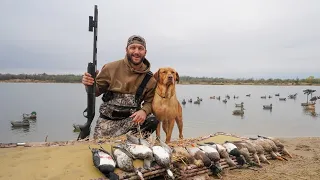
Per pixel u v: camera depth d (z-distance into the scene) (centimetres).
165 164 170
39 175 147
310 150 299
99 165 154
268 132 767
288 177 200
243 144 229
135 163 169
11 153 168
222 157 214
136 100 213
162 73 200
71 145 186
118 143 190
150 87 213
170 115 203
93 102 208
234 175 203
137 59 206
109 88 213
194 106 1709
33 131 885
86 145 186
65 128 931
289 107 1633
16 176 143
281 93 3559
